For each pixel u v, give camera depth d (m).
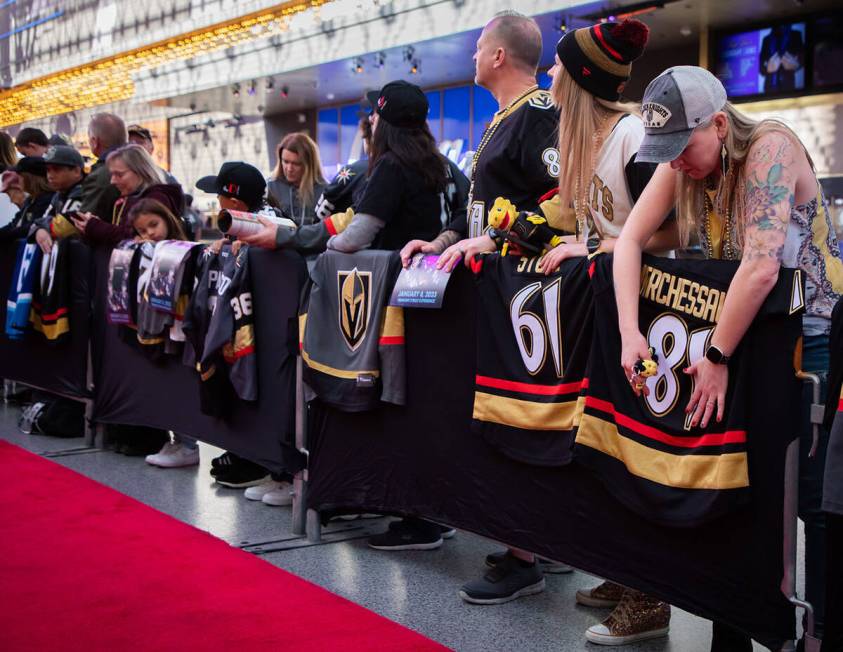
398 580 2.74
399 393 2.80
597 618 2.47
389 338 2.80
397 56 13.57
